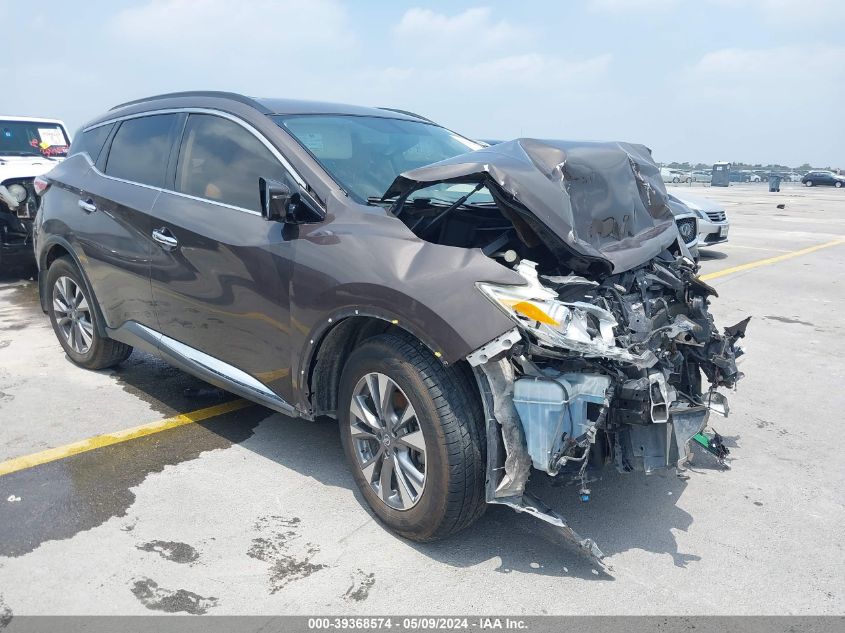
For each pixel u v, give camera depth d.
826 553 3.03
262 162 3.59
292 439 4.04
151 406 4.48
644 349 2.87
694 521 3.26
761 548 3.05
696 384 3.50
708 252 11.70
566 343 2.61
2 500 3.31
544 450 2.69
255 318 3.46
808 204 26.03
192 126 4.05
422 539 2.97
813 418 4.49
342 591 2.71
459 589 2.74
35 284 8.46
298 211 3.27
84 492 3.40
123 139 4.57
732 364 3.43
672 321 3.54
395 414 3.00
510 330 2.60
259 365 3.53
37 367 5.21
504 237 3.50
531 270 2.84
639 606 2.66
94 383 4.88
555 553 2.99
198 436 4.05
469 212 3.88
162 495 3.39
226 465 3.71
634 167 3.85
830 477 3.71
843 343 6.16
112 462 3.71
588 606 2.65
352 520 3.21
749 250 11.98
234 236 3.52
